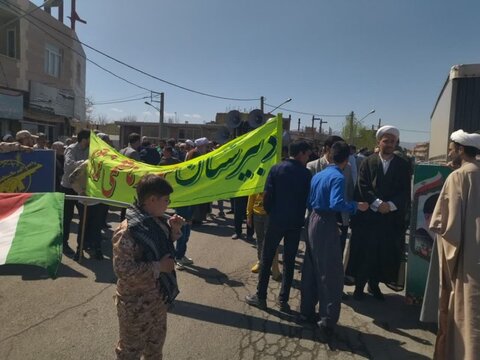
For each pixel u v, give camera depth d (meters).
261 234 5.75
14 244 2.69
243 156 5.16
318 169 5.62
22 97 16.39
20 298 4.60
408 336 4.06
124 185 5.62
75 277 5.32
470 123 6.18
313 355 3.66
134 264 2.37
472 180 3.07
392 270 4.80
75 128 22.97
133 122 40.25
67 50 21.20
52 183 6.72
